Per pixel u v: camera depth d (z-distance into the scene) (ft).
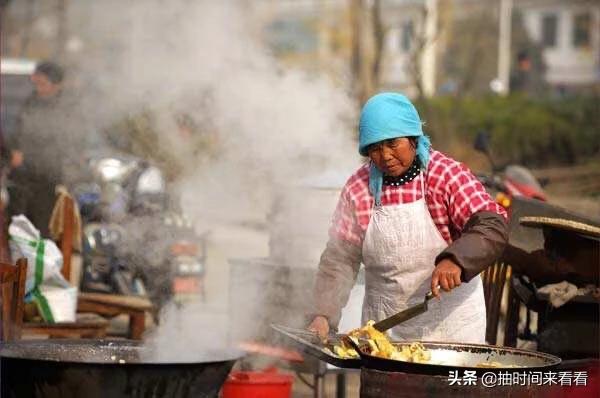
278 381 21.81
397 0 124.77
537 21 171.83
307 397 28.94
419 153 18.25
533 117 96.48
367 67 82.12
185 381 16.33
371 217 18.76
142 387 16.08
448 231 18.43
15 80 52.47
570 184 85.81
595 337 23.54
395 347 17.61
